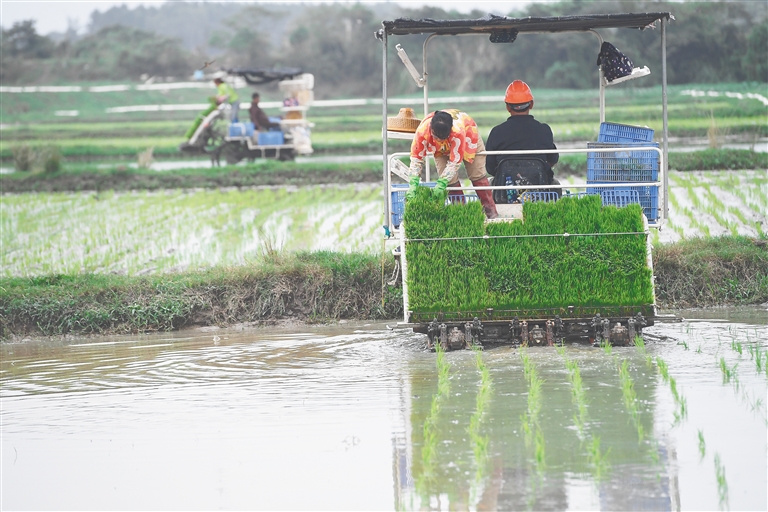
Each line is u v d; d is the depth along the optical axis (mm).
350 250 48625
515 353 31156
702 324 35906
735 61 185125
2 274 47250
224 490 18750
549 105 158625
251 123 99188
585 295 31906
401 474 19250
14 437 23438
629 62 35625
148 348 35906
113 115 197000
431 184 33688
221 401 25984
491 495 17797
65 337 39688
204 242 54906
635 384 25781
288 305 41344
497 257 31984
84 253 52969
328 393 26344
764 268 41688
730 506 16891
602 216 32000
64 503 18469
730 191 64688
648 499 17359
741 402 23422
